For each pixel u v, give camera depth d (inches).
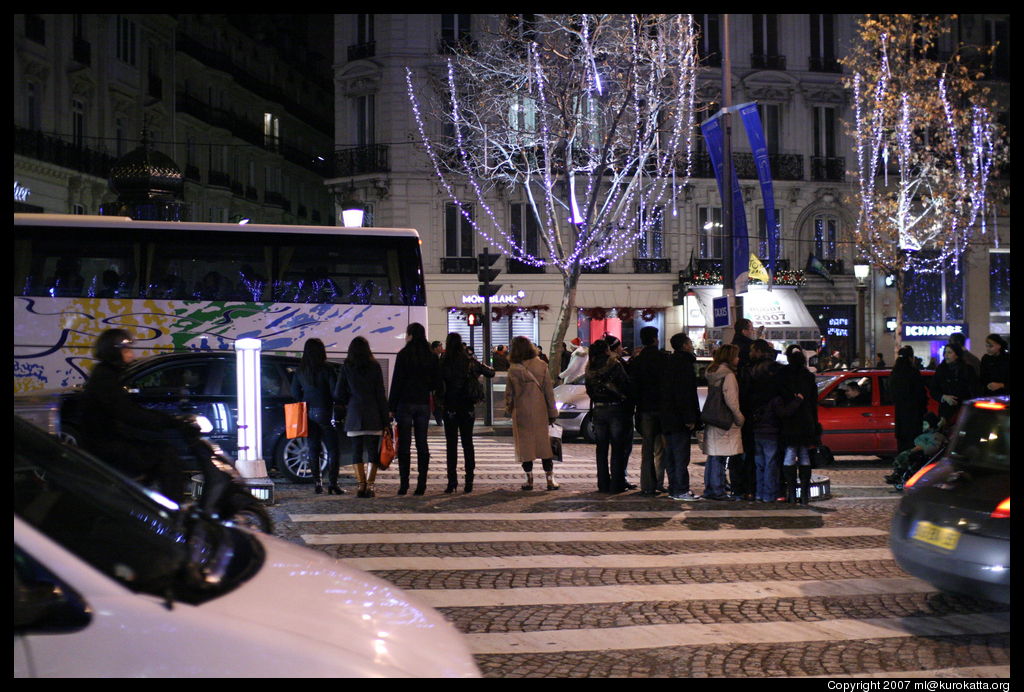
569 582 329.7
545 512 459.8
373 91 1700.3
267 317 825.5
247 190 2162.9
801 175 1760.6
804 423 489.4
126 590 115.3
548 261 1686.8
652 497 513.0
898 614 298.0
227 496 317.4
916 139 1614.2
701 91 1705.2
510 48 1378.0
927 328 1777.8
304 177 2513.5
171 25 1827.0
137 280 810.8
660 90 1385.3
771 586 329.7
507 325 1696.6
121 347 332.5
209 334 815.1
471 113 1544.0
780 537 412.8
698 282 1659.7
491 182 1647.4
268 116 2317.9
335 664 115.6
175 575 123.9
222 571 132.9
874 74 1600.6
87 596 112.4
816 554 380.5
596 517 449.7
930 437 543.2
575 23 1274.6
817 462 497.7
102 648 109.4
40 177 1419.8
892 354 1781.5
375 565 346.3
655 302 1708.9
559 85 1262.3
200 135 1969.7
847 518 459.8
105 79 1603.1
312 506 466.6
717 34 1736.0
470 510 461.4
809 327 1647.4
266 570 139.6
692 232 1722.4
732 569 353.4
